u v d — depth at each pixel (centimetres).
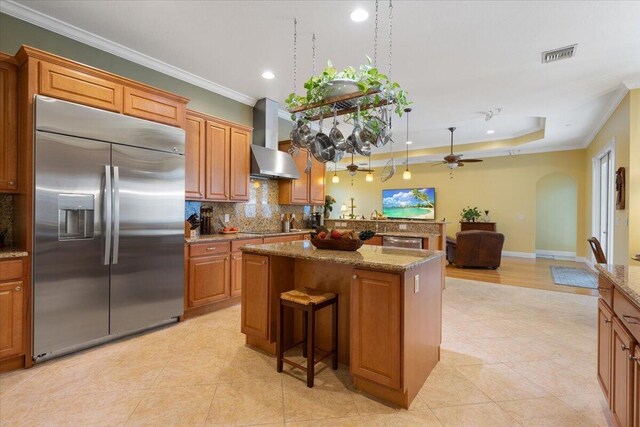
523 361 251
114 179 267
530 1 252
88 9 269
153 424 175
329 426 175
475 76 392
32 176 232
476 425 177
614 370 161
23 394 200
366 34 303
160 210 304
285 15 274
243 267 269
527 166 816
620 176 431
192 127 367
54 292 242
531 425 178
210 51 338
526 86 421
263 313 254
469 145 803
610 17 271
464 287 489
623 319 149
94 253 261
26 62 235
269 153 462
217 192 395
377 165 1020
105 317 269
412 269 196
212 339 288
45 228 237
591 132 630
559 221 888
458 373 233
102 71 268
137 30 300
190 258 337
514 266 674
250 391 207
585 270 628
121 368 234
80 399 196
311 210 594
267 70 382
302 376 226
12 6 264
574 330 315
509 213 841
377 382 196
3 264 222
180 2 259
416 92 444
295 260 271
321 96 231
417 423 179
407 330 190
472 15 271
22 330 230
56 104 240
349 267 241
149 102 301
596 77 391
